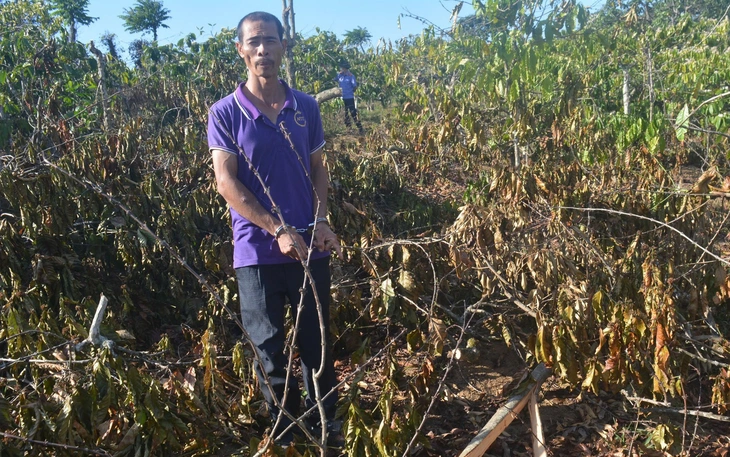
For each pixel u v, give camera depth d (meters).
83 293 3.56
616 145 5.42
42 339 2.44
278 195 2.40
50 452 2.04
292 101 2.43
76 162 4.50
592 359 2.62
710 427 2.77
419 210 5.35
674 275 3.25
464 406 2.87
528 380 2.79
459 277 3.46
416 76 9.55
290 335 2.67
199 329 3.75
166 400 2.28
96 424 2.06
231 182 2.32
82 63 9.01
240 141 2.36
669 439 2.49
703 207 3.46
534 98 6.50
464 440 2.62
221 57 11.18
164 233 4.06
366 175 6.18
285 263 2.39
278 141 2.38
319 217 2.44
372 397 2.94
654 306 2.58
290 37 7.29
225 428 2.58
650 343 2.58
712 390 2.79
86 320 2.87
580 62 7.26
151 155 5.64
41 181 3.79
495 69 5.86
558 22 5.41
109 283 3.95
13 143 5.27
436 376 2.72
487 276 3.34
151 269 3.97
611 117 6.02
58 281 3.30
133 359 2.73
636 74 7.71
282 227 2.28
